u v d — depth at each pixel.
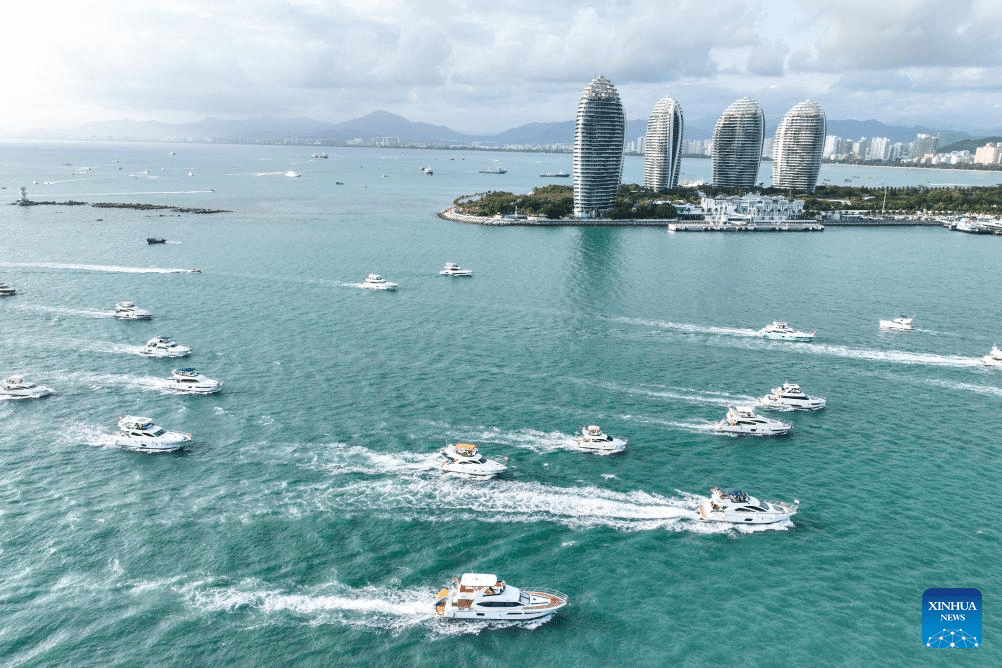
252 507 77.50
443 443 94.00
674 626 61.25
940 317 168.50
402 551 70.69
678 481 85.88
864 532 75.50
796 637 59.88
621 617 62.31
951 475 88.31
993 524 77.12
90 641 57.78
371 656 57.31
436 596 64.19
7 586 63.84
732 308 174.12
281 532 73.00
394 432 97.00
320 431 96.75
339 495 80.50
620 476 86.69
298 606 62.50
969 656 57.81
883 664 57.03
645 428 100.94
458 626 61.00
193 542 70.94
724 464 90.50
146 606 61.84
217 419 100.12
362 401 107.62
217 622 60.25
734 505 76.81
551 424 101.25
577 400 110.75
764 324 159.00
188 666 55.47
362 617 61.50
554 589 65.69
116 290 177.62
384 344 137.12
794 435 99.81
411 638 59.47
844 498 82.44
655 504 80.62
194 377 111.31
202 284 187.75
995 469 90.00
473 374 120.94
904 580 67.44
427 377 118.88
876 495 83.19
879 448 96.00
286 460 88.31
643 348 138.75
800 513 79.19
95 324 146.12
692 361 131.62
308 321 152.88
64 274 195.25
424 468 87.00
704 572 68.62
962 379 124.31
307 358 127.38
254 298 173.25
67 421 98.56
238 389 111.62
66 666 55.12
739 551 72.06
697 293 191.38
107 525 73.44
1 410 101.44
